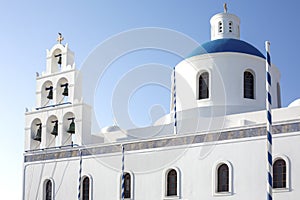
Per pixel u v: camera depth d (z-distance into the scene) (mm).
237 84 32531
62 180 32188
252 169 25938
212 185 26953
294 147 24969
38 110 34125
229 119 29547
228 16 36250
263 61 33406
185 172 28047
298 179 24531
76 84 33406
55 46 34781
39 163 33375
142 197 29172
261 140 25969
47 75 34500
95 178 31062
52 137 33938
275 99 34250
